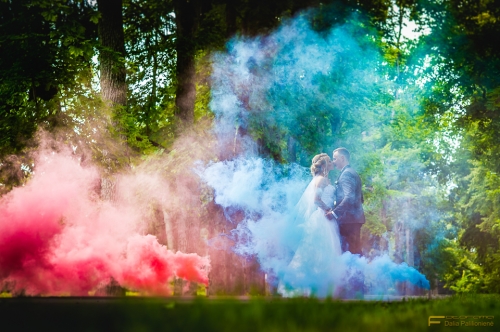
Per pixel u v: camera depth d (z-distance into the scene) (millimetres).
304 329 3230
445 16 27078
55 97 18297
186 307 4555
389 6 27766
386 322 3582
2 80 17953
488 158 30219
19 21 19641
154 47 22500
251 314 3783
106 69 19172
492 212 36312
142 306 4715
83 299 6441
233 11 24141
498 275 39688
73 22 18641
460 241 41250
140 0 25312
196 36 22078
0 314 4543
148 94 22953
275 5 24469
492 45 26125
